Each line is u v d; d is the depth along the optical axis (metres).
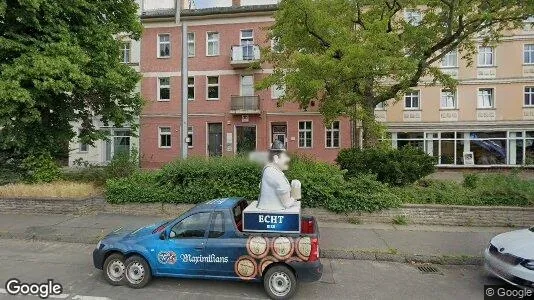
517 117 21.72
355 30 10.94
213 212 5.05
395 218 8.48
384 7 11.54
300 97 11.53
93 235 7.36
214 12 22.19
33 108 9.46
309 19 10.26
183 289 4.98
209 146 23.14
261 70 22.34
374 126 11.26
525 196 8.38
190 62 23.00
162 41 23.27
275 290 4.70
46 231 7.63
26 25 9.44
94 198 9.55
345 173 9.84
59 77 9.09
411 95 23.08
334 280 5.38
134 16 12.05
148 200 9.30
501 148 22.08
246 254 4.79
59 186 10.06
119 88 11.05
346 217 8.61
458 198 8.70
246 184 8.98
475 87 22.20
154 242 5.05
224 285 5.12
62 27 9.65
